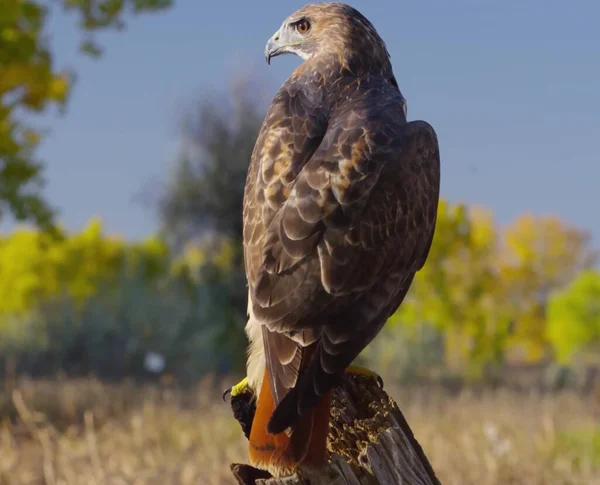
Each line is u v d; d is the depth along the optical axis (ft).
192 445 35.58
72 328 69.46
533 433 37.86
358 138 14.30
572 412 50.08
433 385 77.46
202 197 93.04
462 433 36.52
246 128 95.04
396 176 14.23
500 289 93.76
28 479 28.94
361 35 16.48
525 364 113.70
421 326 86.43
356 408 14.02
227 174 93.66
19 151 54.29
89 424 31.32
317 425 12.14
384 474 13.29
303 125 14.88
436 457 31.89
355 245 13.46
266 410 12.41
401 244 14.11
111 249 94.68
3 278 91.50
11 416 42.55
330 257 13.28
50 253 92.12
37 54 52.13
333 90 15.75
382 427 13.78
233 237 92.27
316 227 13.41
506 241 141.59
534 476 29.63
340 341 12.96
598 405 55.52
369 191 13.85
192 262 88.02
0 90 51.49
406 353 84.17
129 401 47.37
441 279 86.28
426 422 42.24
